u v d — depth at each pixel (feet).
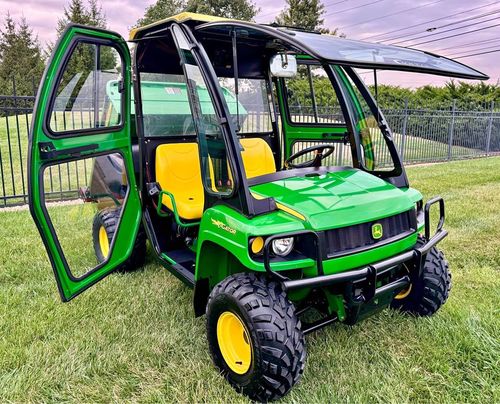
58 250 9.15
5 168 29.71
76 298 10.98
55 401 7.43
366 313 7.74
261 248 7.10
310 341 9.05
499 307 10.33
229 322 7.77
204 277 8.47
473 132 46.03
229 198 7.59
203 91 8.16
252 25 7.70
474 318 9.71
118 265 10.49
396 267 8.18
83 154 9.48
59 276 9.16
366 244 7.61
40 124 8.57
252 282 7.41
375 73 9.57
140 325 9.75
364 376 7.93
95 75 9.77
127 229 10.60
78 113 9.62
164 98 11.44
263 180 8.64
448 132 43.42
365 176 9.23
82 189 14.01
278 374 6.88
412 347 8.79
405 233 8.23
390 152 9.82
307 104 12.80
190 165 11.50
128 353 8.66
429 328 9.35
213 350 8.05
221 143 7.66
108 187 11.82
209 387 7.69
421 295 9.46
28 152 8.48
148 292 11.40
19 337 9.14
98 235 12.47
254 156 12.04
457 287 11.56
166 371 8.16
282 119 13.03
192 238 10.44
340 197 7.87
